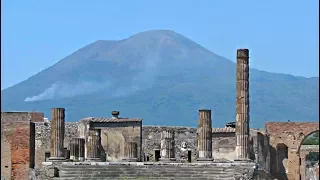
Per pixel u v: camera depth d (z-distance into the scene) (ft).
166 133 415.85
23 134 410.31
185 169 379.14
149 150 464.65
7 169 408.46
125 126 452.35
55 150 389.80
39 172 381.19
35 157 439.22
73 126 454.40
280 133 520.42
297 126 519.19
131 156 416.46
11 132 409.49
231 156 463.83
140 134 454.40
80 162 380.37
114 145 450.30
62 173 373.81
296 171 517.96
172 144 416.05
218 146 465.88
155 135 465.88
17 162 409.08
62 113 392.47
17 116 410.52
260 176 387.96
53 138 391.04
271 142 520.42
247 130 381.60
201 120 396.98
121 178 375.04
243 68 382.22
